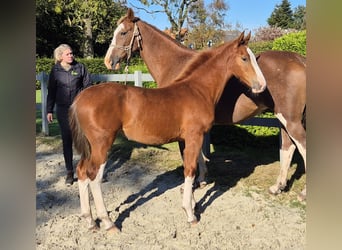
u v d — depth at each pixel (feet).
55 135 22.81
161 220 10.80
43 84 22.38
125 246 9.28
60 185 13.98
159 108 9.66
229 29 75.56
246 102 12.10
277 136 18.08
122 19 14.29
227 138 19.02
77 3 61.87
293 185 13.42
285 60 11.41
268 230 10.13
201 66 10.82
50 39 66.80
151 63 14.14
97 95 9.21
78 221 10.69
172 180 14.52
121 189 13.61
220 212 11.37
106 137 9.25
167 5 63.31
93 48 75.72
